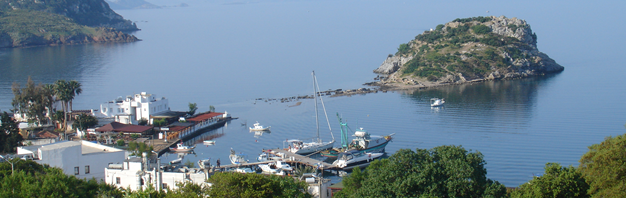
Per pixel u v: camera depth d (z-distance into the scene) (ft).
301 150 508.12
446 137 571.69
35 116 571.69
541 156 481.46
